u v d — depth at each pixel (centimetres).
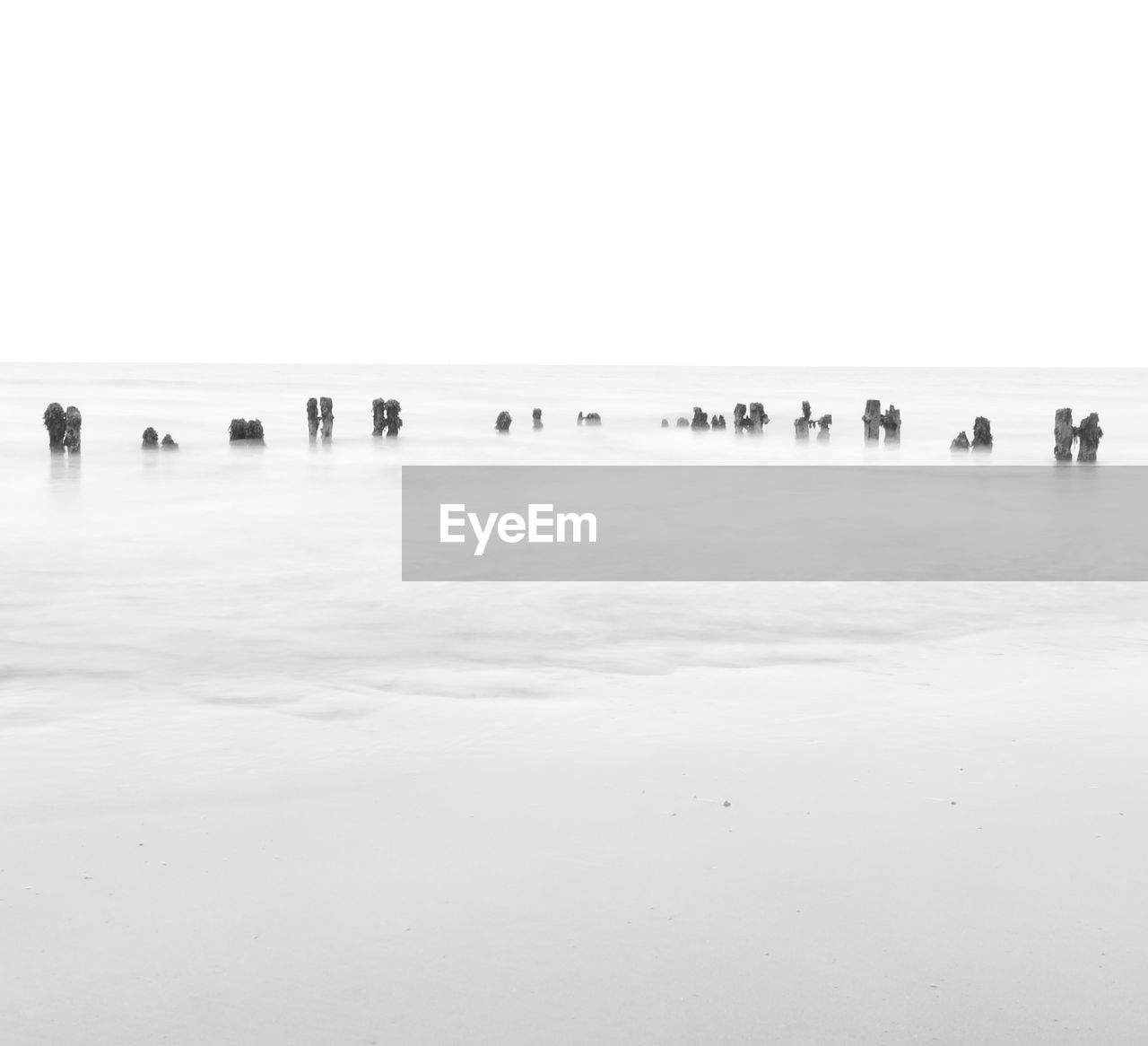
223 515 2594
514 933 573
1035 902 615
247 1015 496
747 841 698
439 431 6097
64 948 555
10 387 12062
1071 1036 486
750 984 525
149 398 9594
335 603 1603
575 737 941
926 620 1536
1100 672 1210
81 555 2003
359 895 616
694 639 1403
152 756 880
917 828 724
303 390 11888
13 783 809
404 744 918
